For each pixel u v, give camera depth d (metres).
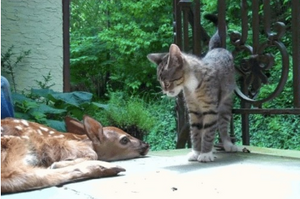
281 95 2.30
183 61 1.17
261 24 2.45
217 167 1.04
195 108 1.17
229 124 1.29
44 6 2.07
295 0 1.13
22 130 1.04
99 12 4.39
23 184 0.89
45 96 1.80
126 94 3.58
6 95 1.11
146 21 3.67
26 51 2.03
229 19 2.87
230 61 1.26
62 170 0.95
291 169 0.99
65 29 2.12
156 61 1.25
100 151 1.19
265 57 1.24
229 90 1.25
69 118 1.28
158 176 0.97
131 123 1.84
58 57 2.11
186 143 1.44
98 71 4.07
